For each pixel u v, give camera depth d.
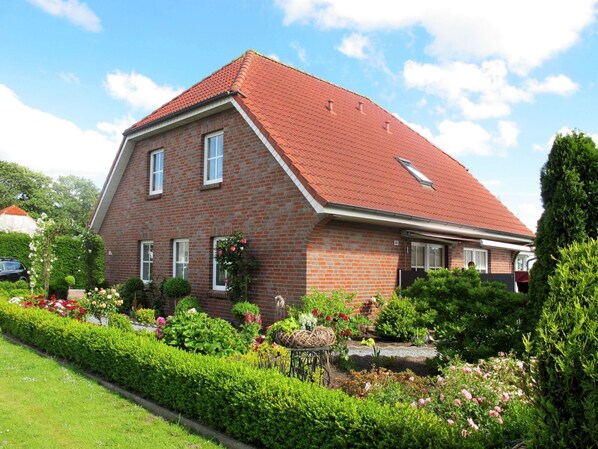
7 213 49.62
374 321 12.47
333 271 11.89
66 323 9.04
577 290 3.18
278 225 11.98
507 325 7.15
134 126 17.38
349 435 4.12
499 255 19.39
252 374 5.40
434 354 9.74
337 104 17.95
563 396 2.92
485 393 4.92
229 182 13.53
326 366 7.45
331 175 12.02
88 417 5.84
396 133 19.88
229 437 5.30
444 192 16.75
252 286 12.48
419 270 15.05
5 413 5.89
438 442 3.69
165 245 15.87
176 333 7.41
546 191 6.68
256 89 14.62
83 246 19.36
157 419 5.86
